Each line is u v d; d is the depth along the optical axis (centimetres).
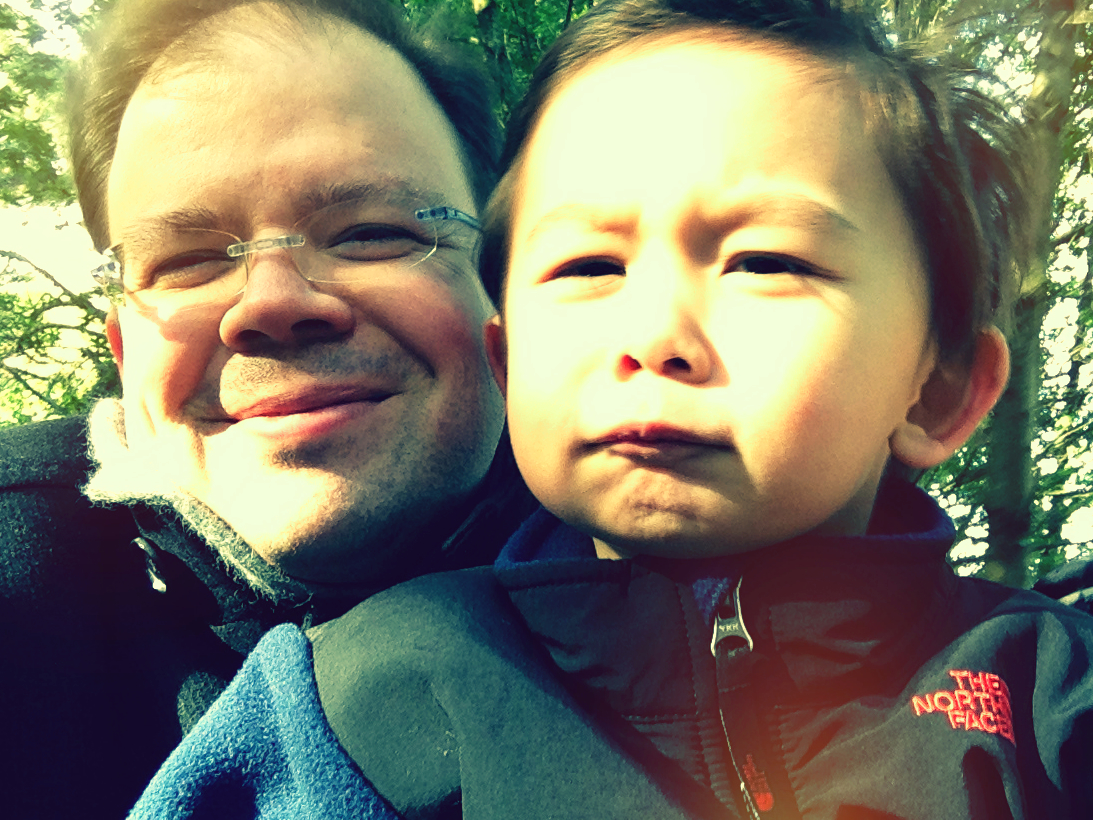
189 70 32
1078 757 23
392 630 26
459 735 23
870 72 26
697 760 23
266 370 31
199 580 34
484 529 35
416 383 32
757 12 27
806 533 24
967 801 21
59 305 176
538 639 25
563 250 26
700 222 24
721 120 25
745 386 23
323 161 32
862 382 24
